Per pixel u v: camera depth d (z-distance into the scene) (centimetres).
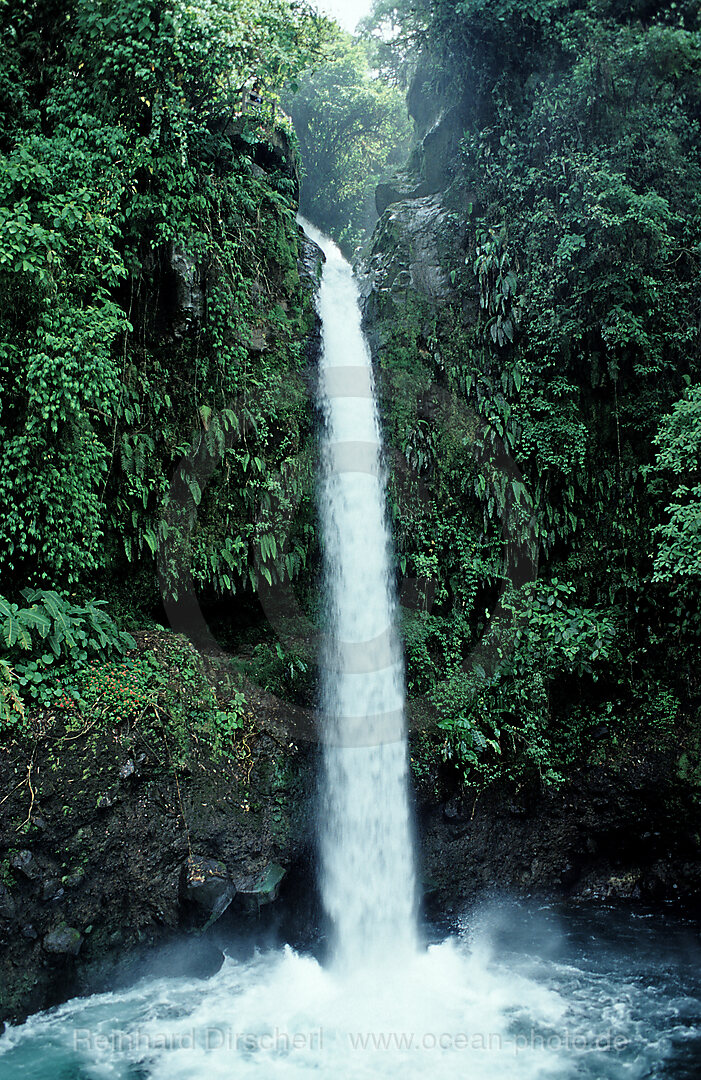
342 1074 701
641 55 1254
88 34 1012
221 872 898
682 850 1098
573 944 972
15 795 770
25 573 906
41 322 865
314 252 1305
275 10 1073
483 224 1312
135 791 859
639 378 1225
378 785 1079
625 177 1237
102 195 973
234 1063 716
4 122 995
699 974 889
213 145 1108
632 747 1133
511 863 1106
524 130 1326
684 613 1154
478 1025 785
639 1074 701
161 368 1054
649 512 1201
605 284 1182
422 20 1420
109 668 891
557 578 1227
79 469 915
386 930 1018
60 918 793
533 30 1320
